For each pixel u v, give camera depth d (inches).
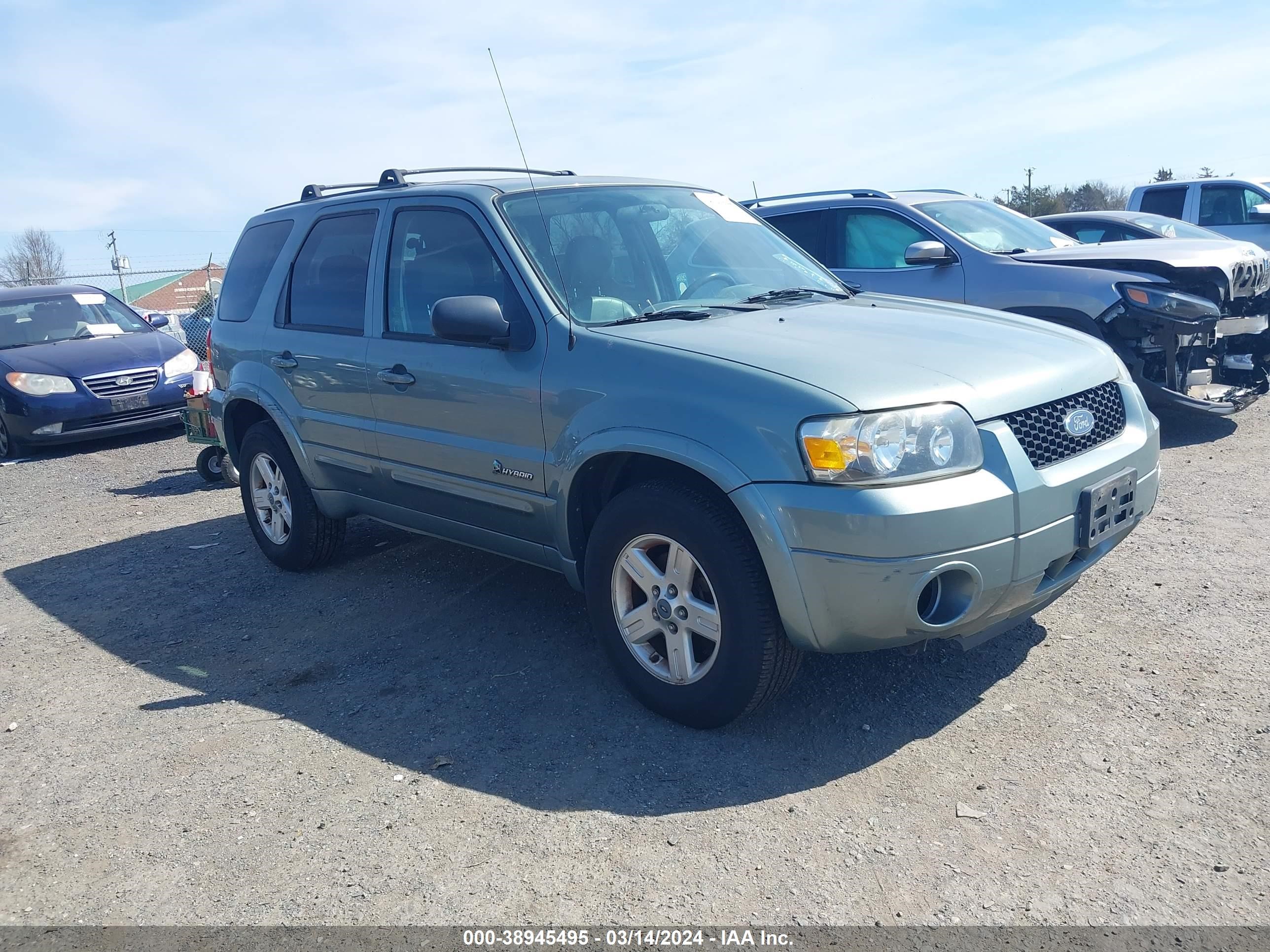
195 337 570.3
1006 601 125.6
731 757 131.6
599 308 153.6
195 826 125.3
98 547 262.2
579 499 147.9
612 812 121.2
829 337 139.4
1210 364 293.3
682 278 168.7
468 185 172.2
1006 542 121.4
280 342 204.7
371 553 230.7
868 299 175.9
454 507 169.6
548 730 142.3
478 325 147.5
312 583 214.4
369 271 184.7
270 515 225.5
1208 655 149.3
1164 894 100.5
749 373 126.8
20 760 146.6
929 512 116.1
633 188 184.1
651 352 136.7
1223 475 241.9
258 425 217.5
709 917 101.6
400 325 176.2
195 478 346.3
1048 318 276.4
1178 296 256.2
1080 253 285.4
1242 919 96.3
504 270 157.5
